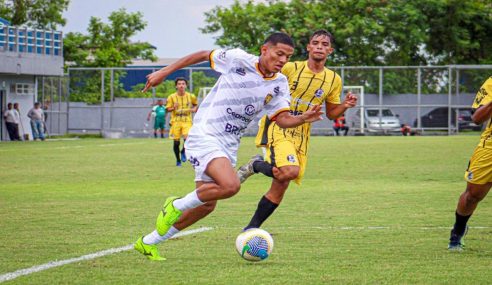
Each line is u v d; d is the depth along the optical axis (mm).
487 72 51062
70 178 21359
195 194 8836
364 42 61531
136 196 16891
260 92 9156
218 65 9164
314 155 30359
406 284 8016
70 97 53219
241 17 64375
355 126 51469
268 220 12961
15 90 48312
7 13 66062
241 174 10867
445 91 51250
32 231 11703
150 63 90562
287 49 8938
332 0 63500
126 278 8297
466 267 8922
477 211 14164
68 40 70188
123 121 52875
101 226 12273
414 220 12953
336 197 16516
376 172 22906
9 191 17938
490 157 9703
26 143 41969
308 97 11789
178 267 8906
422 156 29516
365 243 10625
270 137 11234
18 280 8188
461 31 64312
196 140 9133
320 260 9352
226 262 9219
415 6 62844
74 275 8453
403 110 51469
